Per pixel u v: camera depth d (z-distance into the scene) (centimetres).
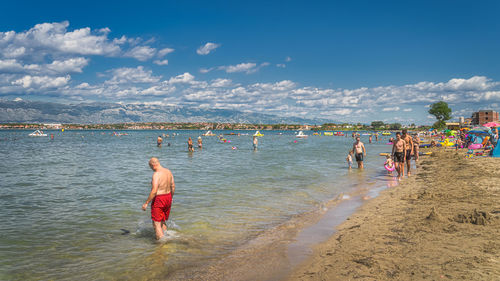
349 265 493
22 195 1161
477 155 2367
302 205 992
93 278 503
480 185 1109
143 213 914
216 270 523
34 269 537
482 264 455
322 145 5494
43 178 1581
